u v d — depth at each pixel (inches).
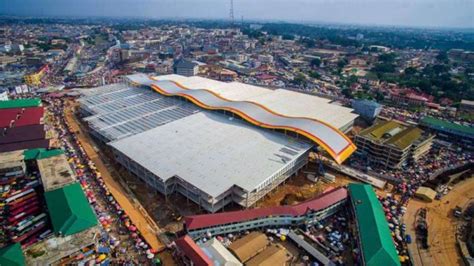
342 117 5644.7
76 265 2790.4
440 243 3255.4
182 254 2874.0
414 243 3245.6
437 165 4867.1
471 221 3565.5
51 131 5930.1
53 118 6722.4
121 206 3676.2
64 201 3287.4
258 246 3031.5
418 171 4685.0
